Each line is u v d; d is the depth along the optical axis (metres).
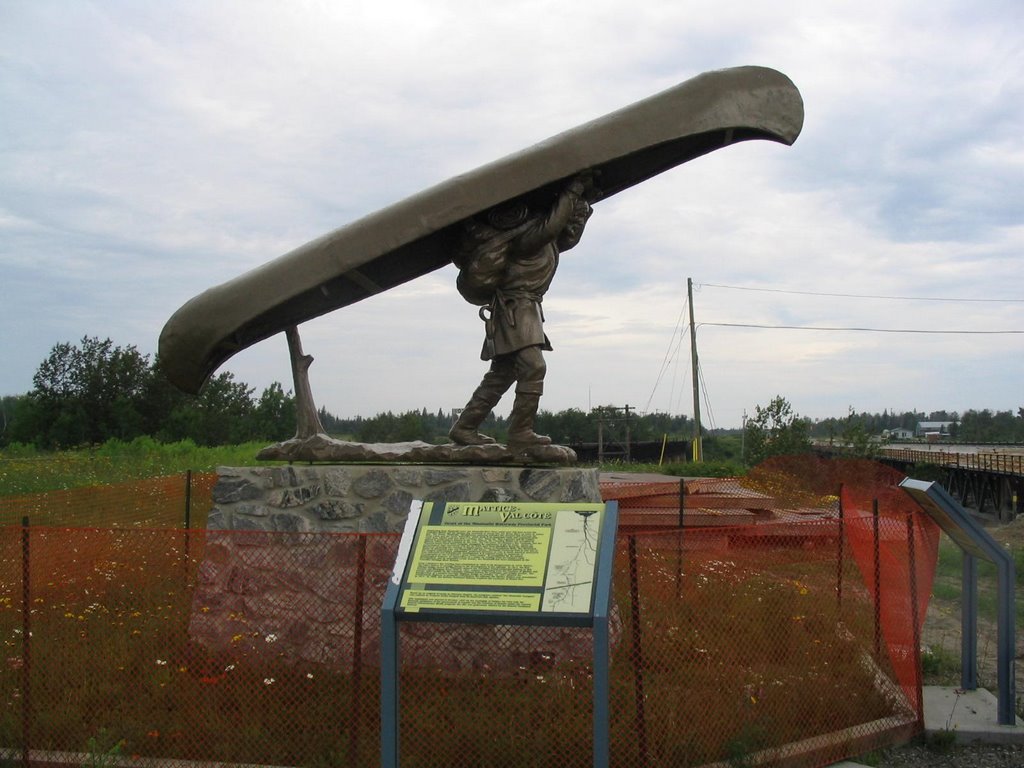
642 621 5.20
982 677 6.04
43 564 6.32
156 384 32.94
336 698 4.55
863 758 4.48
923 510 5.51
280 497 5.59
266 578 5.38
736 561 6.91
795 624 5.52
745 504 10.77
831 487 11.51
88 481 15.88
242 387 35.75
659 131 5.32
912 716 4.82
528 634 4.94
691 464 23.45
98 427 31.67
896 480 11.43
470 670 4.88
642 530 10.09
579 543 3.54
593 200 6.27
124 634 5.36
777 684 4.70
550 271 5.66
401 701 4.46
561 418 40.56
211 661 4.99
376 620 5.13
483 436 5.99
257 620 5.33
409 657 4.99
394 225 5.39
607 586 3.40
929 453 35.25
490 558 3.56
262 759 4.12
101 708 4.52
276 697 4.59
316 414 5.99
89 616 5.79
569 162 5.30
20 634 5.39
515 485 5.44
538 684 4.52
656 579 5.79
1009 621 4.95
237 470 5.67
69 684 4.79
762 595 5.97
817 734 4.50
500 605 3.42
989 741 4.79
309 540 5.36
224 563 5.45
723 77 5.41
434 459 5.78
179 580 6.49
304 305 6.07
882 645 5.29
